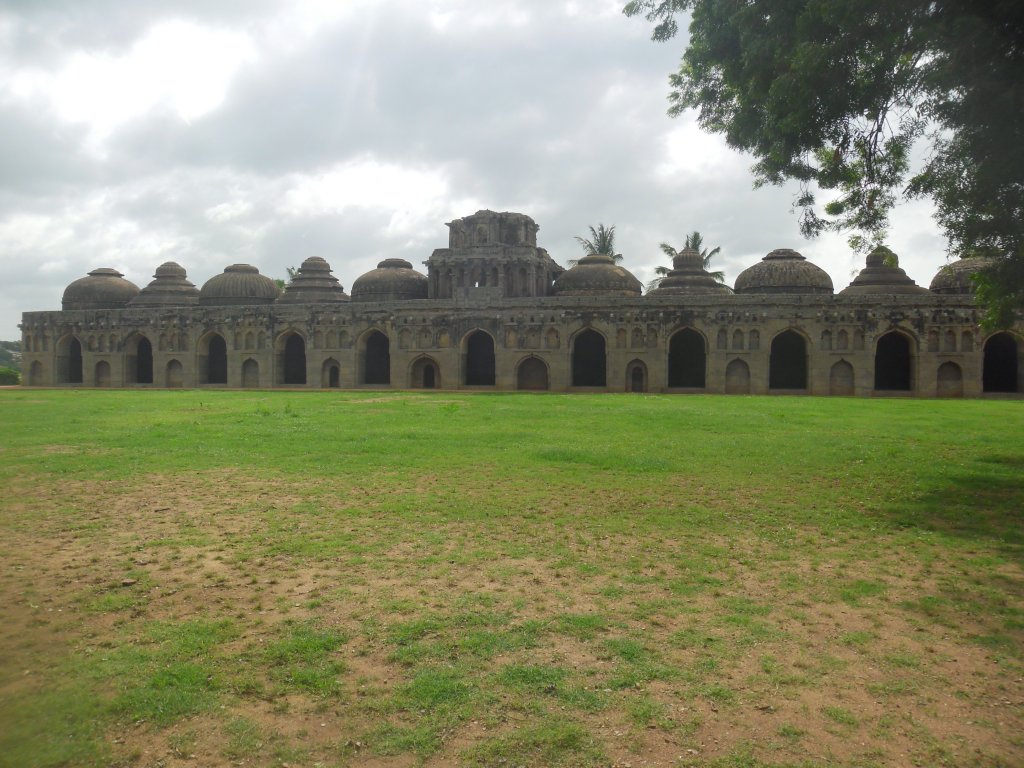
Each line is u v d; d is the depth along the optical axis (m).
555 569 8.40
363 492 12.44
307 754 4.84
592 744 4.95
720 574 8.30
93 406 31.34
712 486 13.24
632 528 10.23
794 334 52.44
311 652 6.17
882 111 13.84
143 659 6.04
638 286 62.25
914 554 9.12
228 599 7.39
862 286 53.44
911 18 12.11
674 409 29.41
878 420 25.80
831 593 7.73
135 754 4.82
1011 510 11.45
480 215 60.91
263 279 66.62
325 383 58.06
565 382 53.19
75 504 11.51
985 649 6.42
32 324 66.69
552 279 68.25
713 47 15.70
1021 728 5.21
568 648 6.32
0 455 16.34
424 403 33.41
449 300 55.28
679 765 4.76
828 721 5.27
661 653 6.25
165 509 11.17
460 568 8.40
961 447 18.56
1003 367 52.16
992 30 11.23
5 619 6.87
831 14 12.13
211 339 63.78
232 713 5.29
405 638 6.47
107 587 7.71
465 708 5.34
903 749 4.95
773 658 6.19
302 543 9.30
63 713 5.25
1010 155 11.86
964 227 13.34
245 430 21.09
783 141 14.87
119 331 63.38
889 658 6.21
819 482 13.70
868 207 15.79
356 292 63.47
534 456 16.36
